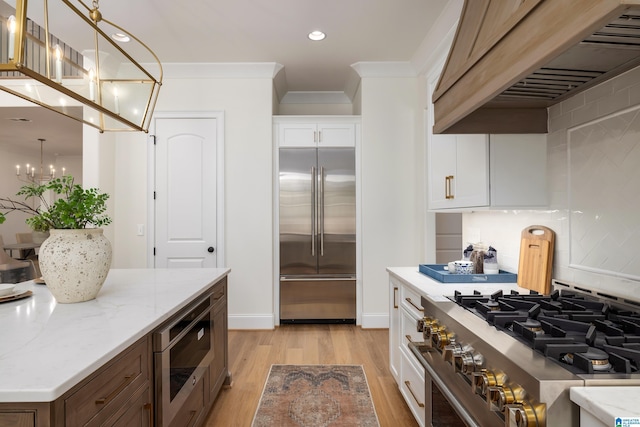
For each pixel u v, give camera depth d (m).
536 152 1.77
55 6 2.61
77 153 8.26
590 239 1.48
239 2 2.61
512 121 1.73
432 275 2.15
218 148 3.71
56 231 1.54
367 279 3.75
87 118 2.21
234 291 3.73
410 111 3.75
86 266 1.54
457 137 2.14
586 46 1.05
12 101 3.64
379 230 3.75
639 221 1.25
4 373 0.86
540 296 1.51
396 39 3.18
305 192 3.82
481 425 1.04
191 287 1.90
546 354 0.90
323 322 3.85
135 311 1.42
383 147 3.75
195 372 1.78
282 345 3.26
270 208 3.73
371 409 2.20
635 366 0.84
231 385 2.50
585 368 0.81
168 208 3.71
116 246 3.70
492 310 1.35
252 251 3.72
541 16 0.92
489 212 2.30
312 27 2.97
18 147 7.62
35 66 1.42
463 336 1.19
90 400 0.95
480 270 2.14
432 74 2.83
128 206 3.70
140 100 2.04
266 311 3.73
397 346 2.34
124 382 1.13
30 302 1.57
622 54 1.12
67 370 0.88
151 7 2.67
